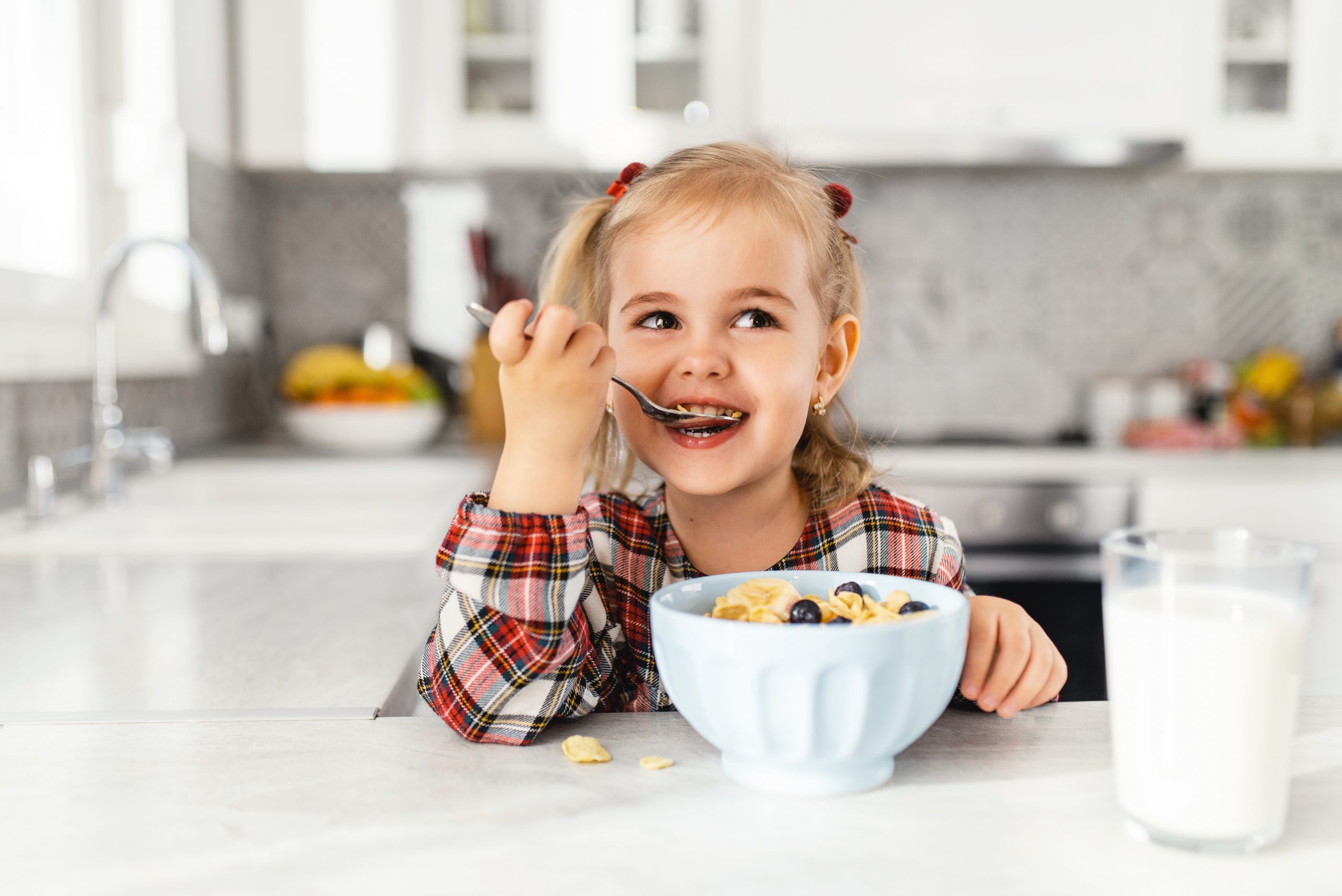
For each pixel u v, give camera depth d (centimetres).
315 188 272
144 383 205
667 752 57
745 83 240
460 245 275
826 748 49
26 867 44
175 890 42
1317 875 42
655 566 84
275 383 273
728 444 76
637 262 77
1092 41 238
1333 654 84
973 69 237
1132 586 47
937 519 91
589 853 45
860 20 235
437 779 53
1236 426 260
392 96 235
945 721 63
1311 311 284
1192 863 43
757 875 43
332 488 202
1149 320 283
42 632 89
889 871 43
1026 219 280
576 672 63
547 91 237
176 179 203
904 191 279
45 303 164
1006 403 283
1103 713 64
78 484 175
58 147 178
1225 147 247
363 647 84
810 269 80
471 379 251
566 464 60
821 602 59
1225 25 246
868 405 283
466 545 58
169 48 199
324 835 47
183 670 76
